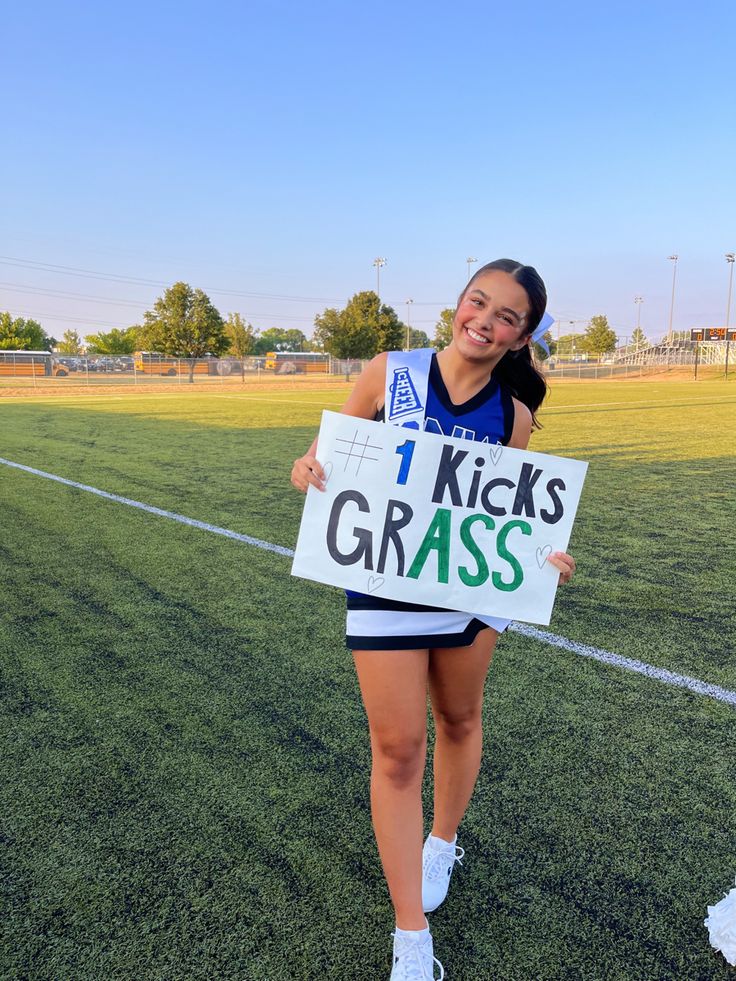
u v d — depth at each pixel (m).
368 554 1.69
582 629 3.68
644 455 9.88
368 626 1.68
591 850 2.06
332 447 1.71
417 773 1.69
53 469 8.38
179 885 1.91
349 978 1.64
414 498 1.69
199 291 46.06
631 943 1.74
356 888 1.91
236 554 4.94
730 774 2.43
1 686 3.02
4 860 2.00
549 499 1.73
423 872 1.86
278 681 3.08
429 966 1.60
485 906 1.86
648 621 3.79
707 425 14.12
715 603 4.06
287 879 1.94
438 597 1.68
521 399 1.83
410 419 1.70
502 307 1.58
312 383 42.78
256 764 2.47
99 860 2.00
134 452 9.88
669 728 2.72
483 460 1.70
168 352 45.97
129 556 4.88
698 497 7.02
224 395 27.19
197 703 2.89
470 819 2.19
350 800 2.28
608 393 27.67
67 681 3.07
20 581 4.36
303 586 4.30
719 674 3.18
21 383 38.34
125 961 1.67
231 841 2.09
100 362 49.62
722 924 1.69
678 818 2.20
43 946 1.72
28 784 2.35
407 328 67.25
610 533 5.61
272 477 7.92
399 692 1.65
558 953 1.71
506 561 1.72
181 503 6.55
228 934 1.76
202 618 3.79
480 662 1.77
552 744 2.61
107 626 3.67
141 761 2.48
